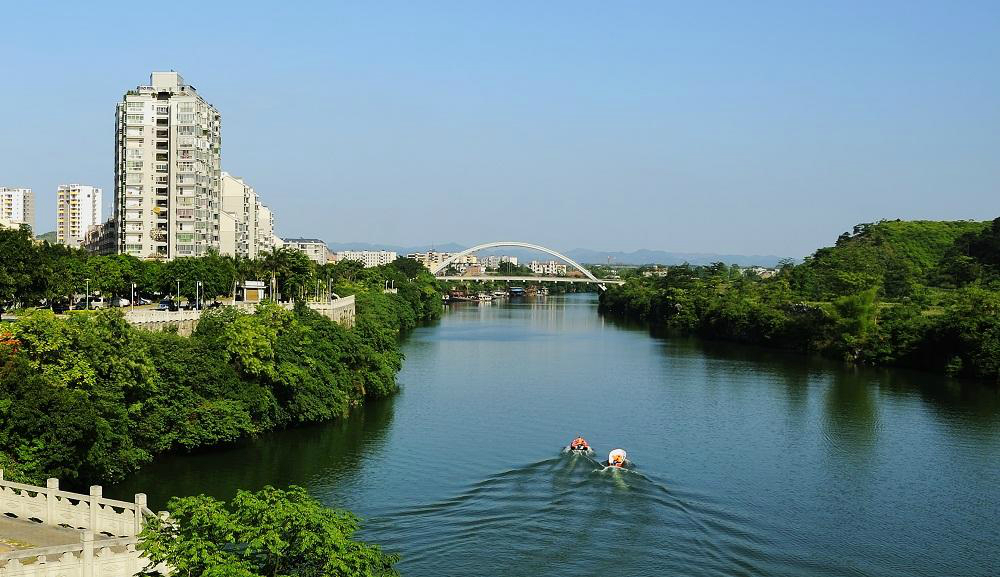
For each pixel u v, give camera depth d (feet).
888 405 387.75
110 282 502.38
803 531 220.02
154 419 256.93
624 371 493.77
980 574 197.06
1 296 359.05
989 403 395.75
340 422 330.95
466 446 296.30
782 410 372.79
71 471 203.21
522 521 219.41
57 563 129.08
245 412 279.69
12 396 200.75
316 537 115.75
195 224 651.25
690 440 312.91
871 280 642.22
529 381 449.06
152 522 121.70
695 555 201.05
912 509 239.30
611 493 244.22
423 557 195.11
